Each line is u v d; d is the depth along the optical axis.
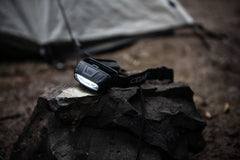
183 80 0.94
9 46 1.02
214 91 0.88
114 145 0.52
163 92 0.58
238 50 1.26
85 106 0.52
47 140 0.53
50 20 1.00
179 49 1.19
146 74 0.56
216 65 1.08
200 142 0.60
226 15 1.92
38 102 0.54
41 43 1.00
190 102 0.61
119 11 1.17
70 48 1.06
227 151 0.63
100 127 0.53
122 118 0.53
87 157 0.51
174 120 0.56
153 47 1.20
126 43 1.18
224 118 0.74
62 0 1.03
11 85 0.87
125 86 0.54
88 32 1.08
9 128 0.68
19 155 0.54
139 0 1.21
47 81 0.90
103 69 0.53
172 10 1.25
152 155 0.53
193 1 2.32
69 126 0.53
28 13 1.00
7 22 0.98
